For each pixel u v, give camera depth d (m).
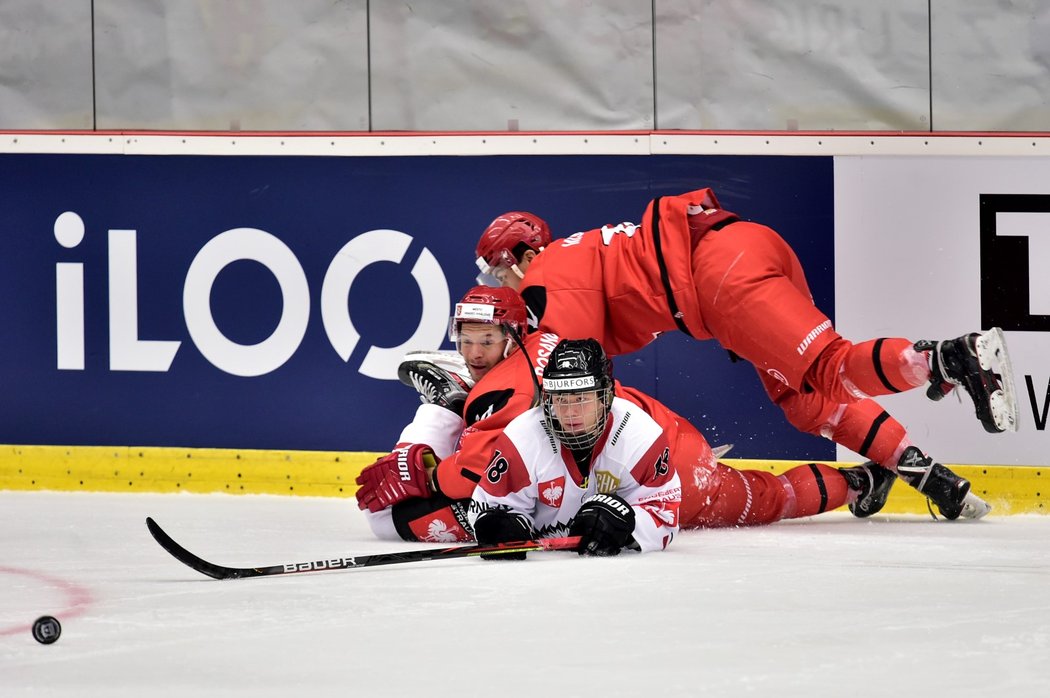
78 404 25.52
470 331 18.75
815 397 20.89
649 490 16.47
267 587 14.09
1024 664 10.20
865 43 24.58
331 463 24.97
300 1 25.31
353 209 25.03
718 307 19.34
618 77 24.81
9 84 25.84
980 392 16.91
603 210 24.73
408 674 9.98
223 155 25.19
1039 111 24.50
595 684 9.64
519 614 12.35
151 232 25.34
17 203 25.56
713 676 9.86
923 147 24.02
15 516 21.66
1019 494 23.44
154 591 13.90
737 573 14.86
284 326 25.14
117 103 25.66
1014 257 23.89
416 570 15.20
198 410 25.30
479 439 17.53
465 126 25.14
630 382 24.44
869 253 24.20
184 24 25.52
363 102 25.30
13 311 25.59
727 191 24.48
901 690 9.41
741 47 24.67
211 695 9.43
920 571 15.11
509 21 24.94
